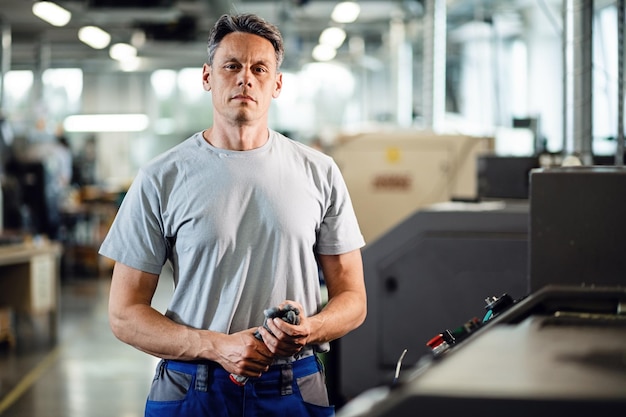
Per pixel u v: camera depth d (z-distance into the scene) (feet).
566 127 13.61
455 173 15.79
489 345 3.23
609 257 4.57
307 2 37.22
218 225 6.56
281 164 6.79
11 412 16.16
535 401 2.41
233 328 6.63
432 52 25.07
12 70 58.29
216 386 6.52
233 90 6.59
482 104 41.16
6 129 36.17
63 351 21.66
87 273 37.83
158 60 57.62
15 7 41.68
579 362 2.88
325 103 60.90
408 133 15.93
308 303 6.84
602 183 4.57
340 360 10.85
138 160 60.03
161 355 6.59
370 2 37.76
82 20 42.42
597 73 23.84
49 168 36.47
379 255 10.63
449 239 10.48
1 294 21.67
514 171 13.05
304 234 6.72
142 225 6.72
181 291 6.72
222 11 39.83
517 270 10.35
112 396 17.35
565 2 13.53
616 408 2.37
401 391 2.58
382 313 10.66
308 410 6.72
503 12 38.83
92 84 59.72
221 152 6.72
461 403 2.45
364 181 15.97
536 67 38.32
